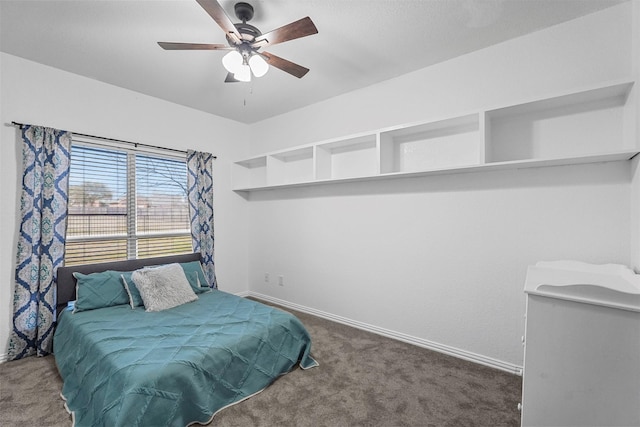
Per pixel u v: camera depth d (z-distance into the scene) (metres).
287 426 1.72
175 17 1.98
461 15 2.01
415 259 2.80
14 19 2.01
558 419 1.27
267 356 2.14
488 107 2.16
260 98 3.44
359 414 1.81
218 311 2.54
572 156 1.85
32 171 2.54
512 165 2.13
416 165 2.79
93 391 1.68
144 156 3.37
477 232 2.46
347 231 3.29
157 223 3.48
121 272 2.87
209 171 3.83
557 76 2.12
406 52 2.47
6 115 2.49
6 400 1.94
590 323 1.21
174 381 1.63
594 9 1.96
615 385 1.18
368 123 3.11
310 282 3.65
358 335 3.00
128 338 1.98
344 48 2.40
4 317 2.47
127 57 2.52
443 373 2.27
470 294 2.50
